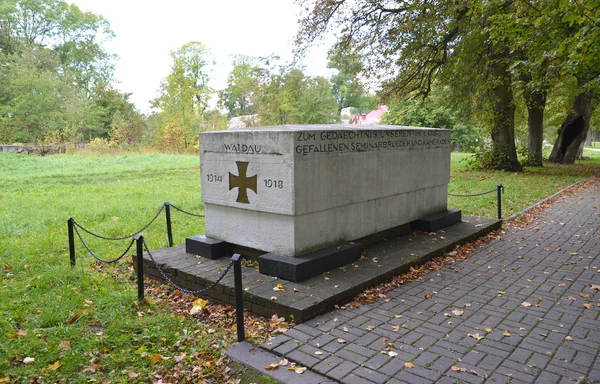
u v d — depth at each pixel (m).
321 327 4.71
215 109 44.03
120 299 5.72
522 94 22.56
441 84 21.47
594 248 7.74
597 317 4.91
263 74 36.28
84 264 7.28
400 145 7.79
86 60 50.16
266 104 39.94
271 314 5.07
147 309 5.54
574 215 10.77
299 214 5.96
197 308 5.39
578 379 3.67
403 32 17.72
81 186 16.30
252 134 6.24
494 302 5.37
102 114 40.53
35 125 36.25
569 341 4.34
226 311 5.44
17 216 10.57
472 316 4.97
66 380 3.92
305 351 4.22
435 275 6.39
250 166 6.33
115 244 8.48
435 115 37.03
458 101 20.95
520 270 6.58
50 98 36.53
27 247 8.02
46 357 4.26
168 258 6.78
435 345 4.30
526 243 8.14
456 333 4.55
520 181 17.30
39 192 14.79
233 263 4.50
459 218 9.31
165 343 4.61
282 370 3.94
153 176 19.59
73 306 5.46
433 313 5.06
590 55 8.42
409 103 35.53
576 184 16.47
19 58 37.44
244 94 45.25
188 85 40.34
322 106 39.31
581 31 8.14
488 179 18.08
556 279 6.16
